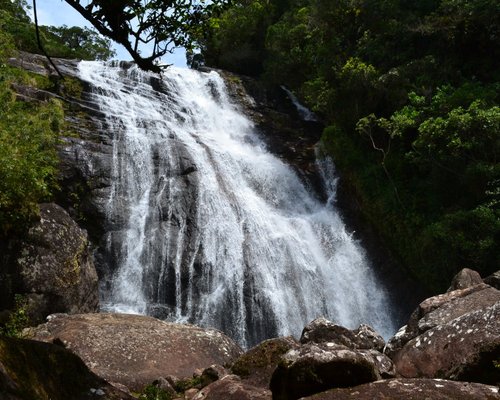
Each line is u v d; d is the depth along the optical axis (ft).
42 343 15.17
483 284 27.17
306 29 98.99
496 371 18.83
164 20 15.58
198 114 89.97
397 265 70.38
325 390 16.83
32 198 41.47
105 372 24.72
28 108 63.62
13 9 84.02
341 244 72.43
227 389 19.36
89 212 59.41
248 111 97.76
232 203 68.95
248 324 58.80
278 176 79.46
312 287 65.41
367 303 68.69
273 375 17.80
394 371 21.12
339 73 83.56
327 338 24.08
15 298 38.60
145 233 60.59
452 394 15.69
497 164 59.98
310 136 93.30
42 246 41.16
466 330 20.62
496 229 56.95
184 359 27.22
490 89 69.67
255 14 115.96
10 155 40.60
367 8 88.74
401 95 77.20
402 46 85.87
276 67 101.35
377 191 74.02
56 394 14.11
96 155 63.52
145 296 56.80
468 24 78.95
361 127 73.51
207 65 125.18
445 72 77.77
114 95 81.66
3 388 11.96
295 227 71.36
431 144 63.31
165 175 67.41
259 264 63.41
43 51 13.99
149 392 22.41
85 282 44.34
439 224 60.59
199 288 58.80
